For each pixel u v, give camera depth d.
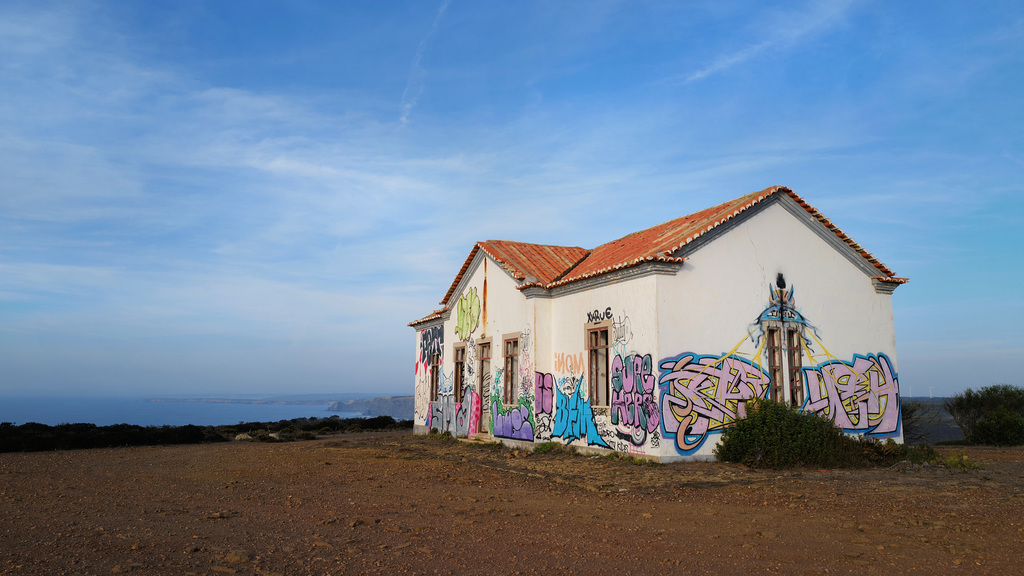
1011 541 6.68
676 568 5.77
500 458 15.73
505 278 19.30
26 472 12.98
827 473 12.18
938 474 12.13
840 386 15.72
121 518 7.89
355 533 7.12
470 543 6.69
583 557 6.14
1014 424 21.28
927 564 5.86
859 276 16.56
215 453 17.38
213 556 6.01
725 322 14.45
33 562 5.64
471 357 21.31
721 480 11.23
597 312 15.82
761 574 5.59
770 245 15.30
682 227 16.12
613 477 11.84
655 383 13.60
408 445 19.92
